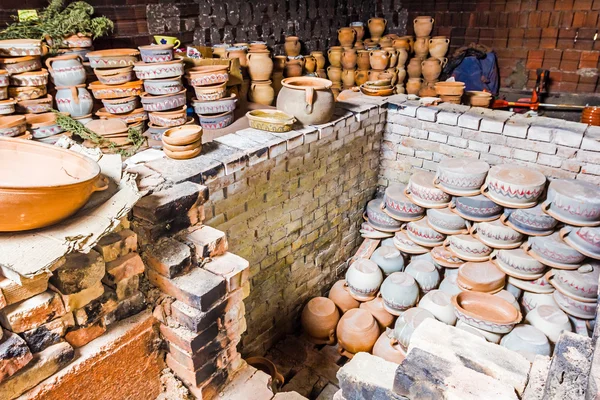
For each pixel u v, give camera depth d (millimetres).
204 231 1786
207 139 2686
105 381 1463
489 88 4930
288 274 2930
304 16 4523
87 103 2689
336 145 2928
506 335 2543
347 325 2824
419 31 4660
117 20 3107
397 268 3139
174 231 1734
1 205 1113
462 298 2689
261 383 1781
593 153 2594
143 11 3234
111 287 1472
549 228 2631
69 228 1278
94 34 2898
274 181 2525
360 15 5328
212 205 2172
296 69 3896
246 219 2426
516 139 2832
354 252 3641
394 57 4355
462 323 2613
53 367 1291
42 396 1273
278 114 2727
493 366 1274
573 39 4539
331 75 4480
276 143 2432
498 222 2770
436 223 2947
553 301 2693
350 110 3094
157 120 2678
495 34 4941
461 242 2863
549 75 4781
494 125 2881
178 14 3463
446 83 3535
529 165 2852
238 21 3916
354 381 1339
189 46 3281
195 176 2018
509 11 4777
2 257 1135
